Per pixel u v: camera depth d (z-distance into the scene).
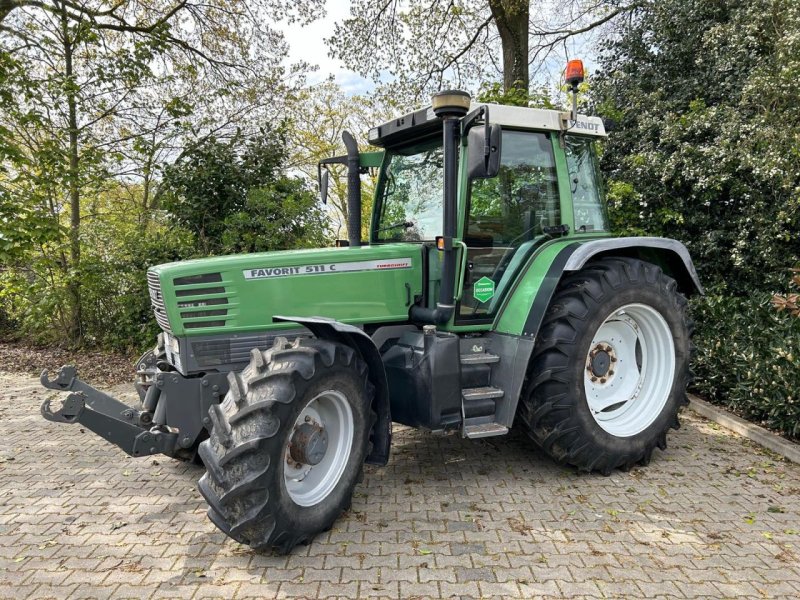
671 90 7.52
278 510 2.80
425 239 4.10
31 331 9.41
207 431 3.80
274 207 8.34
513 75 10.12
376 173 5.01
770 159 5.58
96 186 8.34
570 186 4.38
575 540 3.06
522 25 10.04
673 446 4.49
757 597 2.58
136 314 8.15
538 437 3.82
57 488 3.85
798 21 5.67
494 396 3.73
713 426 4.95
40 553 2.99
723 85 6.79
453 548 2.98
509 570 2.78
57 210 8.84
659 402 4.14
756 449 4.43
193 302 3.39
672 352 4.16
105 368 7.68
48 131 8.34
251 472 2.72
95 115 8.77
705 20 7.18
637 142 7.18
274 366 2.92
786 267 6.10
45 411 3.08
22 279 8.66
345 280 3.68
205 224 8.56
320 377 2.97
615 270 3.91
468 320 3.86
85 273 8.23
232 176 8.52
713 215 6.64
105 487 3.86
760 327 5.25
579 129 4.33
